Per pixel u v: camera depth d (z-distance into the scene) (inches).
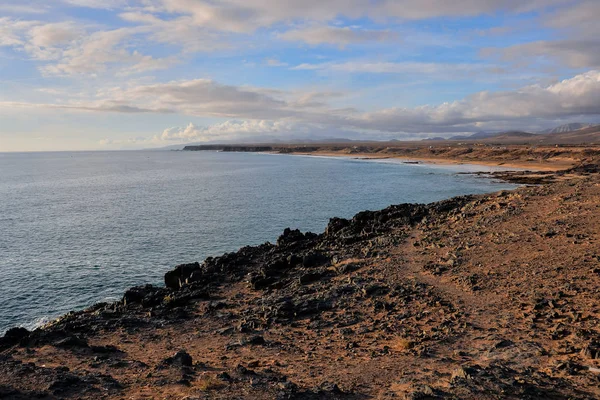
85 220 2800.2
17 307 1365.7
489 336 679.7
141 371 631.2
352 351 681.6
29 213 3095.5
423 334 719.7
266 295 1109.7
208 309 1029.2
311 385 537.0
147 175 7062.0
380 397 485.4
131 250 2037.4
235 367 637.9
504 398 452.4
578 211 1376.7
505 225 1391.5
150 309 1073.5
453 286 962.7
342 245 1562.5
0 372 611.2
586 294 780.6
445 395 466.3
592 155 6845.5
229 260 1534.2
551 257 1020.5
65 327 912.9
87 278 1637.6
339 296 994.1
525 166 6609.3
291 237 1818.4
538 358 573.0
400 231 1617.9
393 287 1003.3
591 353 552.1
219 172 7509.8
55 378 575.5
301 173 6820.9
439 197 3705.7
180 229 2498.8
